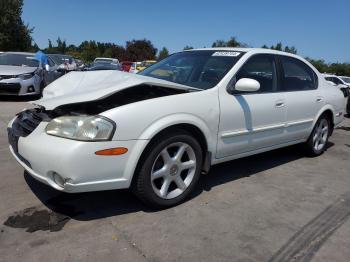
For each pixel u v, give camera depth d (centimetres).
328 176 483
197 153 371
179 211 355
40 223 319
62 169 297
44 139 310
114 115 310
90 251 282
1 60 1157
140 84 344
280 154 575
